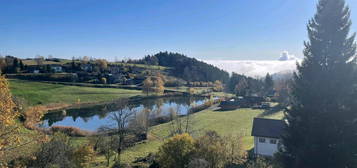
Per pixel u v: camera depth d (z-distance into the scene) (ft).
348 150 51.31
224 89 509.35
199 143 90.02
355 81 53.31
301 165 54.80
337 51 54.49
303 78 57.93
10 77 412.98
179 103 335.67
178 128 170.50
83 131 170.71
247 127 184.24
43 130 146.00
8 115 42.42
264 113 238.89
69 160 85.56
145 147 141.79
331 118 53.57
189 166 77.92
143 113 180.65
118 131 137.59
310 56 57.31
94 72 536.01
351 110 52.65
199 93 428.15
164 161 90.07
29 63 550.77
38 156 71.41
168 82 518.37
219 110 271.49
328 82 54.19
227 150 88.02
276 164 65.36
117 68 600.80
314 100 55.67
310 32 57.67
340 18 54.60
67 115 246.27
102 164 111.96
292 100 62.03
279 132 114.11
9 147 43.42
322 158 52.80
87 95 340.80
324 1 56.34
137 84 497.46
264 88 402.93
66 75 459.73
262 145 116.37
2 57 491.31
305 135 56.18
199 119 219.00
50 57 650.43
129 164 109.19
